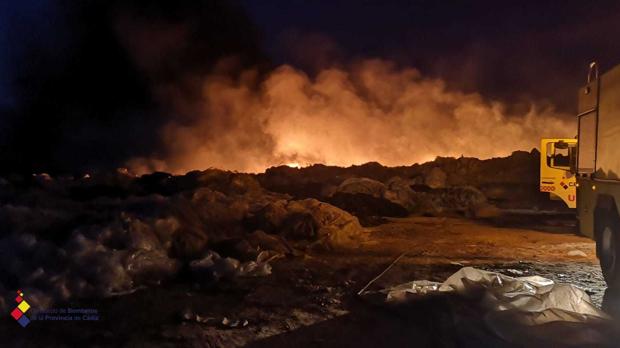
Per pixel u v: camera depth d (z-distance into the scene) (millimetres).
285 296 7891
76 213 10164
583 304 6504
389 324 6645
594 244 12836
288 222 11742
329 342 6078
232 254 9727
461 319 6203
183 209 10508
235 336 6238
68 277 7594
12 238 8203
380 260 10594
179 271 8805
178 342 6000
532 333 5766
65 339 6027
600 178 8633
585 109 9531
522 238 13750
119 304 7332
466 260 10766
